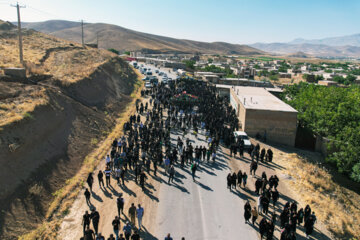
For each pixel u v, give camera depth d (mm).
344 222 17875
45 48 53781
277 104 36719
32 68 33469
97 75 45312
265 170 23969
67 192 17828
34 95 24953
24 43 54094
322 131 34219
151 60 128125
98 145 26422
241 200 18562
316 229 16547
